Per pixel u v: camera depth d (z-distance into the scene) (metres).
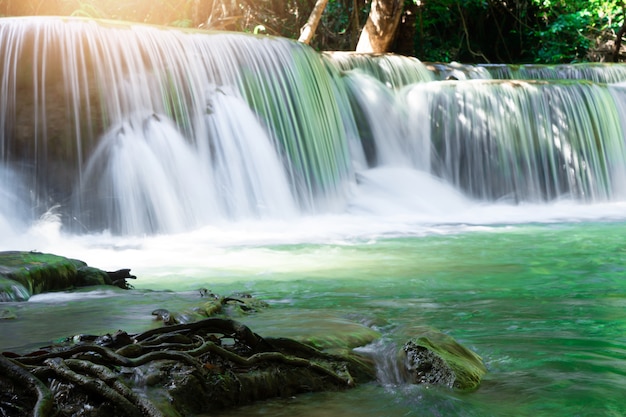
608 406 3.99
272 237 12.65
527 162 18.66
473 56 31.17
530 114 18.75
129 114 13.91
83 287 7.08
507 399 4.11
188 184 14.08
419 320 6.14
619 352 5.07
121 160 13.53
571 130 18.91
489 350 5.10
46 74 13.43
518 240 12.10
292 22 27.33
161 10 24.77
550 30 30.48
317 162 16.22
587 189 18.97
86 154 13.41
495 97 18.72
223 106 14.94
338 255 10.45
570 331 5.71
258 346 4.33
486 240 12.12
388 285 8.05
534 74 22.05
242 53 15.65
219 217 14.30
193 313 5.41
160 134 14.02
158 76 14.34
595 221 15.23
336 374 4.24
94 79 13.69
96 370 3.56
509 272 8.94
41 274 6.78
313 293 7.55
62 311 5.59
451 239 12.27
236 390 3.90
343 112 18.05
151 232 13.42
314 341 4.62
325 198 16.17
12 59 13.31
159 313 5.33
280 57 16.27
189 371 3.80
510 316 6.33
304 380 4.15
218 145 14.66
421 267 9.30
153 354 3.85
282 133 15.70
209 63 15.08
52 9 22.72
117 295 6.46
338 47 27.84
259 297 7.29
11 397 3.40
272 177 15.20
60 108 13.38
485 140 18.62
